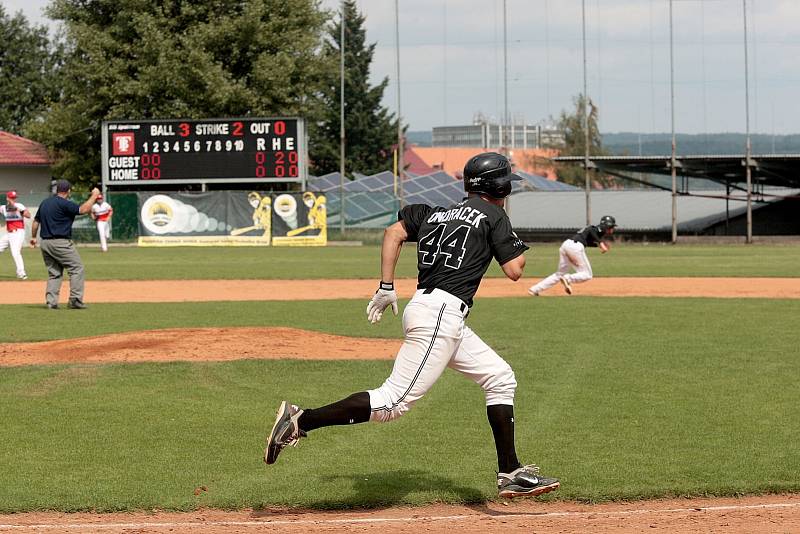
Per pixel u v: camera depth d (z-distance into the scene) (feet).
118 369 57.21
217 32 259.80
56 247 91.61
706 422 44.83
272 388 52.95
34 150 278.05
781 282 122.01
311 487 34.99
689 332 74.23
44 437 42.57
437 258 30.25
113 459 39.04
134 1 262.47
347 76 396.37
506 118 261.03
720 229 270.26
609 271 141.59
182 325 80.23
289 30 275.18
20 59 371.15
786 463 37.70
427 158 515.09
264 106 267.80
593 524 30.35
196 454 39.83
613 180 479.82
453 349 30.22
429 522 30.76
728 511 31.81
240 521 31.30
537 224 285.64
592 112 479.00
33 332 75.05
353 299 103.60
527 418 45.93
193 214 230.48
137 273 140.77
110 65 263.70
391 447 40.93
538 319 82.74
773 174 255.70
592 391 51.80
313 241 232.32
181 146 221.46
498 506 33.01
